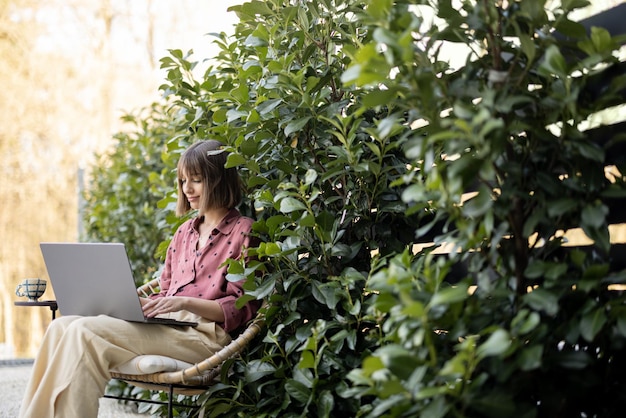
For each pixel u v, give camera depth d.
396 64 1.47
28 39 7.67
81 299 2.32
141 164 4.11
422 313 1.31
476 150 1.51
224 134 2.55
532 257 1.62
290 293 2.15
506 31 1.63
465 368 1.41
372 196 2.18
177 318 2.37
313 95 2.26
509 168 1.51
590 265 1.52
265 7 2.38
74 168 7.58
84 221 4.78
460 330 1.42
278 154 2.37
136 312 2.19
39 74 7.69
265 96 2.30
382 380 1.45
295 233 2.12
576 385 1.44
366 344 2.09
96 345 2.10
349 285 2.01
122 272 2.18
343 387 1.95
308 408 2.10
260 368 2.15
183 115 2.83
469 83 1.55
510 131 1.49
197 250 2.50
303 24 2.30
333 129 2.19
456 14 1.67
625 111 1.85
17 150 7.41
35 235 7.14
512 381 1.45
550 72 1.48
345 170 2.14
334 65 2.34
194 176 2.48
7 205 7.11
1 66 7.53
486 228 1.43
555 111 1.53
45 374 2.10
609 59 1.56
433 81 1.49
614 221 1.81
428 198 1.51
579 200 1.48
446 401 1.35
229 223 2.47
